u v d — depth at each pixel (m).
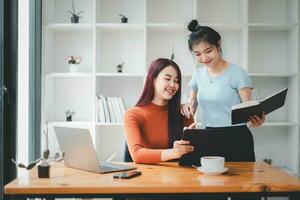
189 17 3.24
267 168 1.71
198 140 1.73
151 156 1.75
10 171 2.15
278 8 3.23
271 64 3.25
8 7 2.15
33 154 2.88
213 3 3.24
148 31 3.23
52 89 3.18
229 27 3.05
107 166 1.73
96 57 3.02
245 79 2.26
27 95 2.76
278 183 1.39
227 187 1.35
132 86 3.28
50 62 3.13
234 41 3.25
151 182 1.41
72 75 2.95
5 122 2.12
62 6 3.25
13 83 2.17
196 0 2.97
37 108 2.93
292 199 1.38
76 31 3.23
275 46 3.25
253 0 3.22
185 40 3.24
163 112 2.04
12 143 2.16
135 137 1.87
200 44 2.22
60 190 1.33
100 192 1.33
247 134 2.04
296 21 2.96
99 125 3.04
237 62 3.24
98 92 3.14
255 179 1.46
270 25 2.94
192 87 2.56
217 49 2.25
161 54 3.25
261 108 1.83
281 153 3.25
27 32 2.75
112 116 2.99
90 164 1.61
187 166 1.73
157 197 1.41
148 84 2.04
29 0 2.81
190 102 2.58
